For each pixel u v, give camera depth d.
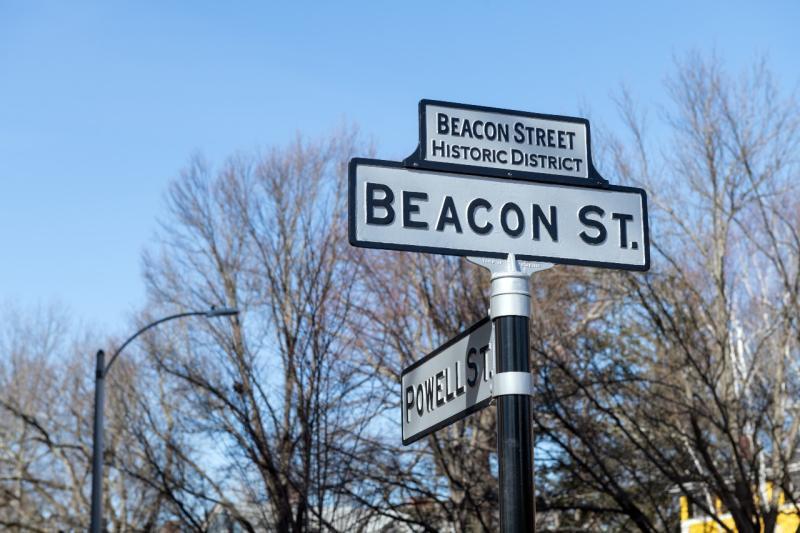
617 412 18.84
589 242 5.05
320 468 20.62
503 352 4.69
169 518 29.42
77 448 31.83
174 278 43.59
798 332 18.47
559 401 17.42
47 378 36.78
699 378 18.64
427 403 5.34
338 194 26.31
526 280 4.85
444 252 4.83
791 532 20.47
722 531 21.66
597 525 23.53
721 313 19.08
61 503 35.97
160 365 26.59
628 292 19.06
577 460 17.53
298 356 21.91
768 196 21.34
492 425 21.42
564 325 20.52
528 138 5.11
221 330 25.61
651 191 20.44
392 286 23.39
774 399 18.62
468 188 4.95
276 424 21.56
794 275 20.05
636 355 20.72
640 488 19.58
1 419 35.47
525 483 4.47
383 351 23.14
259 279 26.19
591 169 5.16
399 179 4.87
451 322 21.66
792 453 18.22
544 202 5.04
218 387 23.69
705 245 20.05
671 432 18.52
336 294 28.27
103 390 22.27
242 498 25.02
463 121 5.04
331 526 19.88
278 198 26.95
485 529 18.38
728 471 19.06
